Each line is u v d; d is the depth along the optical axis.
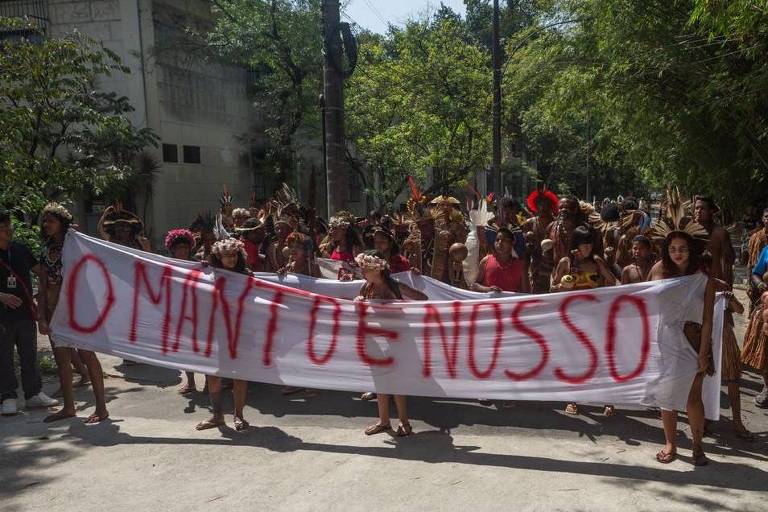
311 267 7.01
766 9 7.61
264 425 5.59
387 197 24.69
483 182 36.41
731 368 5.07
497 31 19.22
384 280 5.43
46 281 6.05
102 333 5.82
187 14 22.12
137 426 5.61
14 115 9.03
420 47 24.19
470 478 4.41
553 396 4.98
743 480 4.32
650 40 11.95
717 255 5.62
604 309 4.80
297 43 21.66
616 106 13.70
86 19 20.03
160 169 20.56
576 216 6.52
